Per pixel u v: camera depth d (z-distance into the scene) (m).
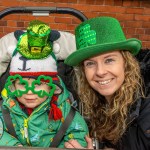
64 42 1.67
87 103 1.55
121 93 1.40
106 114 1.49
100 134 1.54
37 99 1.39
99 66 1.32
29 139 1.42
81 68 1.48
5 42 1.66
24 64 1.36
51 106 1.45
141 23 3.90
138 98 1.39
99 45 1.25
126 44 1.30
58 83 1.47
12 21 3.67
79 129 1.47
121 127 1.43
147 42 4.00
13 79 1.37
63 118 1.47
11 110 1.42
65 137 1.48
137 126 1.36
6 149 1.05
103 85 1.36
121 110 1.40
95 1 3.71
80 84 1.53
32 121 1.41
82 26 1.35
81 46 1.36
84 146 1.46
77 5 3.69
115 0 3.75
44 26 1.37
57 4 3.64
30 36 1.35
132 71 1.39
